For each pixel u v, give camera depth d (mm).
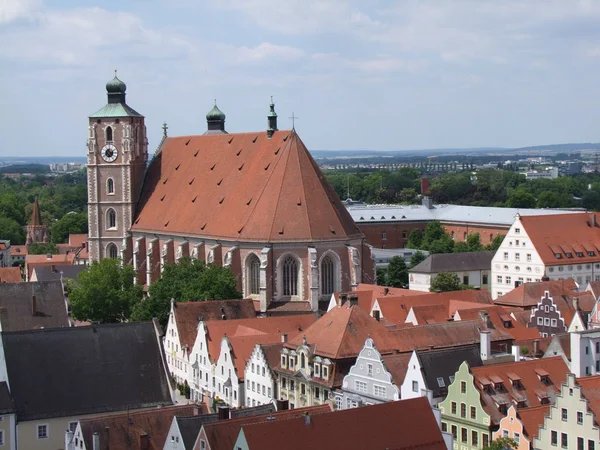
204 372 176000
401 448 96562
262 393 157125
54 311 188000
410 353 136000
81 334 132125
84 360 130250
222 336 176500
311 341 150125
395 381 128750
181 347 187375
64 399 126500
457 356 127875
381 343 145375
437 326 150750
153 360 133125
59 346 130250
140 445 110688
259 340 167625
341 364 142375
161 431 112938
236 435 101062
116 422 112375
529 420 111438
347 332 146250
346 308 153250
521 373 121500
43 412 124750
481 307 176125
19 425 123375
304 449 92688
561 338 143000
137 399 129250
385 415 98375
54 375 127938
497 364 123812
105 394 128500
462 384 118625
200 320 182000
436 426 99875
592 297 190750
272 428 93125
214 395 172000
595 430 103188
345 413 96938
